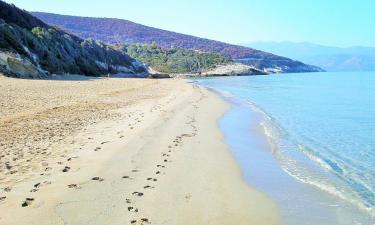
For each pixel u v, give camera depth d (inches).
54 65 2389.3
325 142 694.5
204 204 358.6
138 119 800.3
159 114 893.8
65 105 975.0
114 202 346.0
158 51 7244.1
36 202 337.1
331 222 339.9
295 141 697.6
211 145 618.8
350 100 1556.3
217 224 319.3
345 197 402.3
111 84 2001.7
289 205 377.1
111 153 506.6
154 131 681.0
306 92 2063.2
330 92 2058.3
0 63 1695.4
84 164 454.6
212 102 1342.3
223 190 403.5
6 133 605.3
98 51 3897.6
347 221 342.6
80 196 355.3
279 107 1280.8
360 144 679.1
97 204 339.0
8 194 353.4
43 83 1594.5
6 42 1925.4
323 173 492.4
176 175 438.3
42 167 437.7
